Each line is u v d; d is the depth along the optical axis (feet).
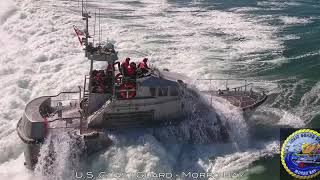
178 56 111.45
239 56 114.11
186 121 70.03
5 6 143.02
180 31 133.28
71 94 81.66
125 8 158.30
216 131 71.20
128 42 118.62
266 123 79.71
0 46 115.14
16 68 100.53
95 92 67.97
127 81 66.64
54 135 63.93
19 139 71.87
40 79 96.17
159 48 116.26
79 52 110.83
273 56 115.65
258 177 65.26
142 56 109.60
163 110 69.05
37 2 151.33
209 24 144.25
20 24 130.31
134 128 67.82
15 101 86.33
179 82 70.54
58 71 99.86
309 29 143.84
